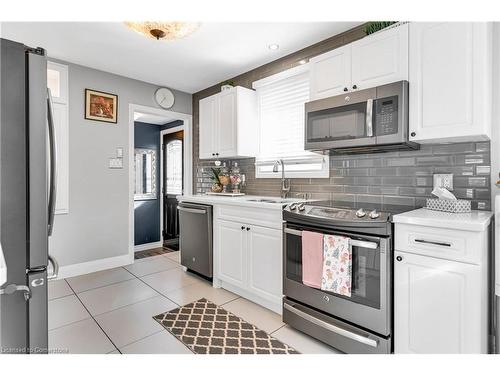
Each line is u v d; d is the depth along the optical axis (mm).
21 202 1144
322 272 1847
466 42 1592
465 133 1594
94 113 3371
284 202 2539
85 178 3322
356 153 2465
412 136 1801
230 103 3258
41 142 1190
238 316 2307
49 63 3041
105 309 2418
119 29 2473
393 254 1642
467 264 1380
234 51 2908
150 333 2049
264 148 3303
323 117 2225
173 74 3555
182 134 4805
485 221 1392
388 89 1860
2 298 1120
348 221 1743
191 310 2404
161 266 3625
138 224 4754
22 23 2365
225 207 2793
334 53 2219
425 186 2059
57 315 2309
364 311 1706
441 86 1677
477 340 1355
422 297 1520
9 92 1108
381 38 1949
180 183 4859
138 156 4887
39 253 1190
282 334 2047
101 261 3459
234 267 2688
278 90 3143
